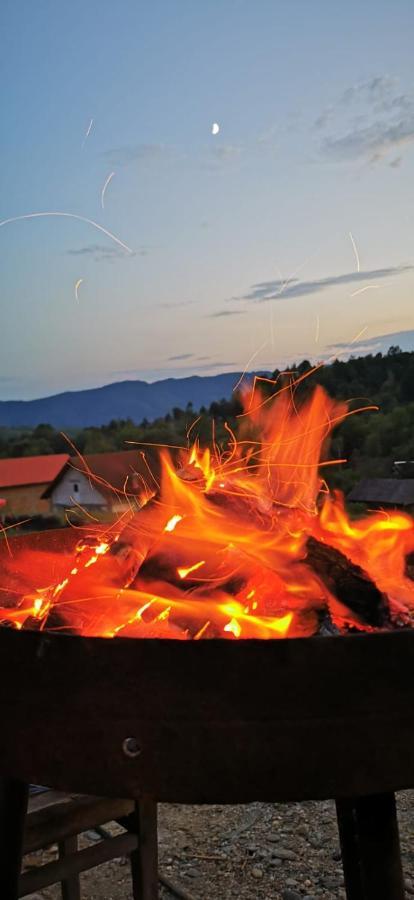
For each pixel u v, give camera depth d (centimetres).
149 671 101
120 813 187
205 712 100
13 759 110
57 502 2980
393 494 895
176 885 238
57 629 146
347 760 99
